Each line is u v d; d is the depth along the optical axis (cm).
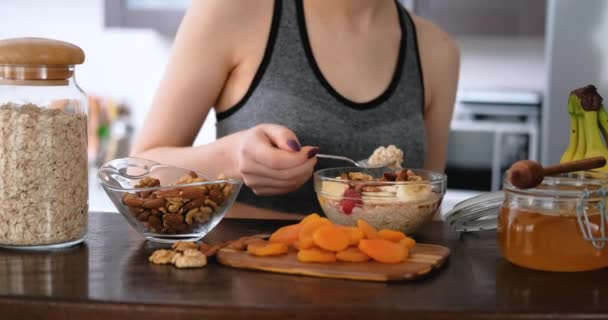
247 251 109
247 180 131
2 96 114
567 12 282
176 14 333
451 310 88
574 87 285
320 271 100
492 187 317
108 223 132
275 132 130
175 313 89
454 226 127
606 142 123
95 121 331
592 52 280
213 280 99
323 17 160
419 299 92
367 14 163
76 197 116
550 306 90
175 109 155
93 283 97
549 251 102
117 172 125
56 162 114
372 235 108
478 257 111
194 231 118
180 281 98
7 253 112
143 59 355
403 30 168
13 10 353
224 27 155
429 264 103
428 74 172
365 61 162
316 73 158
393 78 164
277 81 158
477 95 322
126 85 356
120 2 333
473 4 318
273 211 162
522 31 318
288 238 111
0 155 113
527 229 104
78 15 352
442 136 180
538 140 313
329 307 88
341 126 159
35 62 112
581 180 104
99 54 354
